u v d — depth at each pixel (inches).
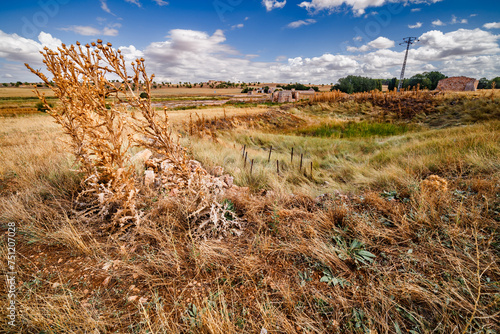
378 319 57.7
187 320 59.4
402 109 615.2
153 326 57.6
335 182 175.5
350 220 97.8
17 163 175.5
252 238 95.3
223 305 58.9
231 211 107.2
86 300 66.3
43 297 64.3
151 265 77.7
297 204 123.6
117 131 91.4
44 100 93.8
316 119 681.6
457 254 73.8
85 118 93.2
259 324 58.5
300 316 59.5
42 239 90.8
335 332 56.1
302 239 87.8
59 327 56.6
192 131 365.4
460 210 89.1
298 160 242.1
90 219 102.4
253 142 390.3
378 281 68.7
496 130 241.8
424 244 81.0
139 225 97.4
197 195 103.0
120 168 94.8
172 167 105.7
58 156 175.5
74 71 84.1
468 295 60.7
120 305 66.0
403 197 119.6
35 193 126.1
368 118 625.3
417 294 61.9
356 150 300.5
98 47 78.0
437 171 157.2
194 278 75.4
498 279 63.8
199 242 89.0
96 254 85.4
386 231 89.4
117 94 87.6
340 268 76.0
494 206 93.7
